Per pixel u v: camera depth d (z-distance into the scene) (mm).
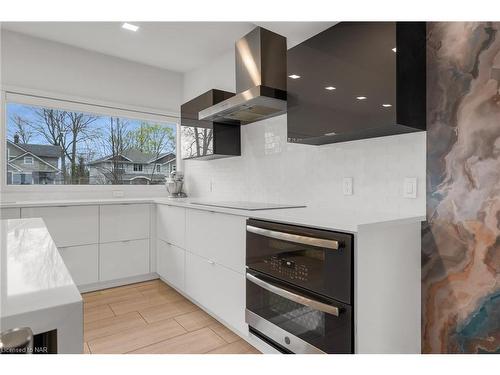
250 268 1946
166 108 3926
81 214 2984
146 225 3389
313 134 1928
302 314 1593
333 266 1428
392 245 1543
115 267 3186
